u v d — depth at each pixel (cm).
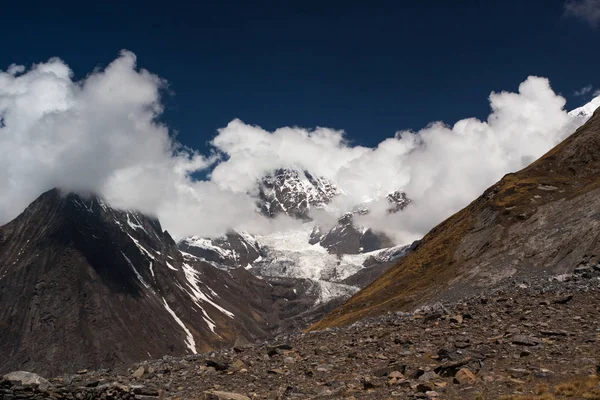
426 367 2938
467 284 9438
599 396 2216
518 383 2512
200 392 2936
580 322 3334
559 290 4269
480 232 11638
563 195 11612
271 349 3794
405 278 12150
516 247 9894
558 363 2709
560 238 9050
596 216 8800
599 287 4088
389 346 3541
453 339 3406
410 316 4559
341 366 3231
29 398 2948
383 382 2783
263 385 2995
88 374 3781
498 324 3600
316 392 2756
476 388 2505
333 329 4641
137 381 3303
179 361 3947
